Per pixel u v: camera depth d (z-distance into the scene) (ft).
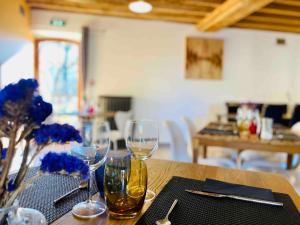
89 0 15.26
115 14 17.74
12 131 1.82
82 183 3.24
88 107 16.20
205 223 2.53
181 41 18.74
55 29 17.63
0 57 16.05
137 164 2.75
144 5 12.42
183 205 2.88
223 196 3.10
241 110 9.41
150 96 18.97
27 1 16.22
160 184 3.48
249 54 19.27
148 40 18.56
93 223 2.43
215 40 18.89
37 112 1.88
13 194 1.98
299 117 17.29
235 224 2.53
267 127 8.20
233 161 9.30
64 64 19.62
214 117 18.10
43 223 2.27
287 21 17.28
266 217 2.67
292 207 2.89
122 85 18.72
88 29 17.89
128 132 3.37
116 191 2.62
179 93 19.08
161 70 18.84
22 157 2.01
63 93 19.79
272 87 19.63
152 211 2.73
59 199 2.90
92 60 18.34
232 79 19.35
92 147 2.84
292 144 7.56
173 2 14.71
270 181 3.71
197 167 4.28
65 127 2.04
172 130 8.93
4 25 13.84
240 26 18.60
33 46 18.92
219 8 14.89
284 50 19.47
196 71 18.95
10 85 1.76
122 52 18.48
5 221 2.12
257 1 12.07
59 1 15.67
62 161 2.02
